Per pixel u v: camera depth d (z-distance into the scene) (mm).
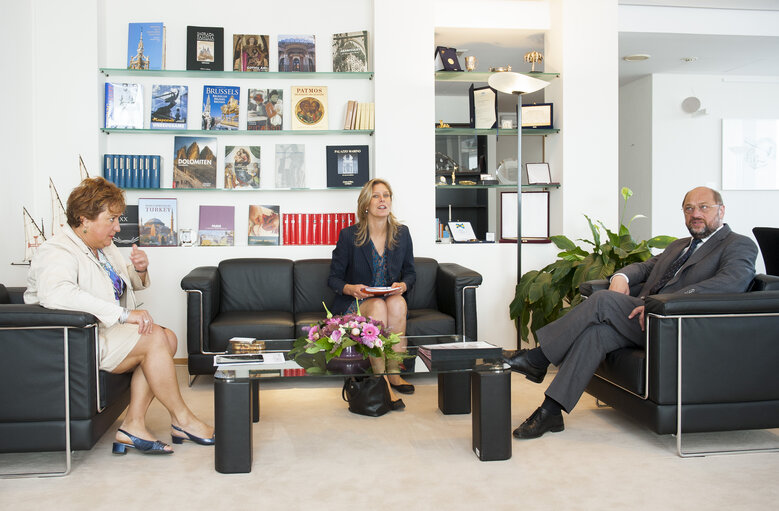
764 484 2375
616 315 2922
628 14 5949
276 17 5117
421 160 4957
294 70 4973
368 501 2236
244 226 5121
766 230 5469
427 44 4941
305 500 2250
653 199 7824
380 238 4059
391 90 4926
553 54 5223
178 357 4801
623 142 8469
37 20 4633
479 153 7688
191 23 5023
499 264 5031
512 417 3289
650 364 2725
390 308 3668
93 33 4684
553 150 5246
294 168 5059
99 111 4754
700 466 2574
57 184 4668
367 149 5062
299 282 4566
